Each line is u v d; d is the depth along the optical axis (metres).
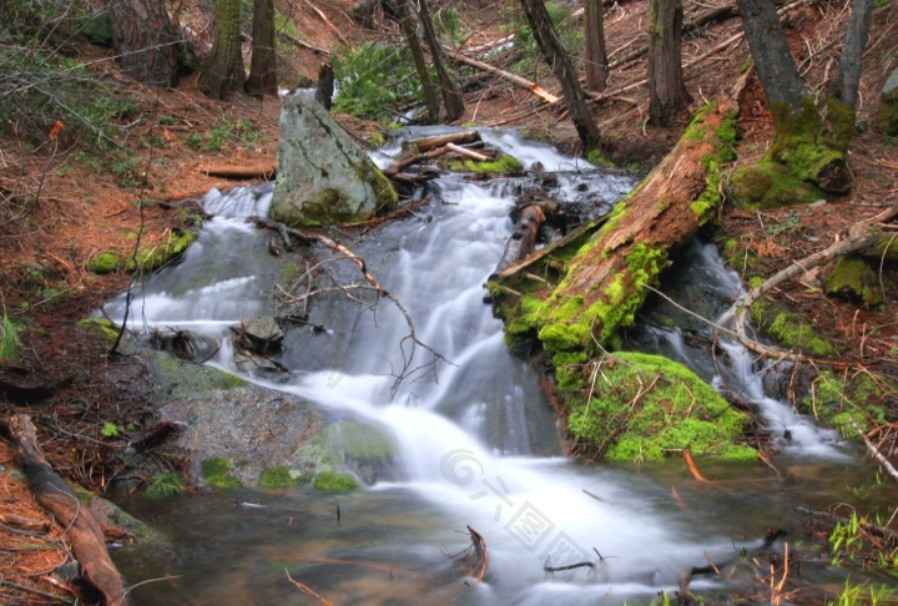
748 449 5.94
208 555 4.48
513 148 12.55
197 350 6.82
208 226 8.95
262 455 5.73
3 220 7.72
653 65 11.66
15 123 8.94
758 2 8.74
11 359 5.94
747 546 4.54
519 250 8.05
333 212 8.91
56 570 3.77
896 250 7.26
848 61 8.77
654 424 6.11
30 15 11.08
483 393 6.64
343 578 4.24
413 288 7.86
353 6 23.94
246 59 17.39
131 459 5.52
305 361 7.05
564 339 6.48
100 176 9.53
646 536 4.71
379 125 14.09
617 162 11.54
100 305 7.36
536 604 4.00
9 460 4.77
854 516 4.58
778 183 8.70
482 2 22.14
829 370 6.64
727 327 7.38
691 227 7.93
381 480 5.67
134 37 12.44
